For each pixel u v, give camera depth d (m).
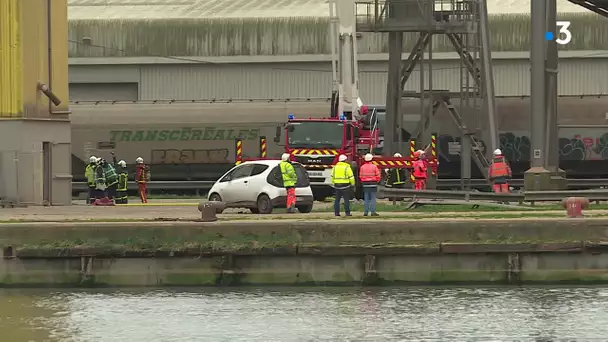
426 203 157.88
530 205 155.62
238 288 121.19
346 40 198.38
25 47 175.12
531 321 100.31
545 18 159.50
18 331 98.19
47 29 180.12
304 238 120.94
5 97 175.00
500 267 120.69
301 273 121.12
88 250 122.44
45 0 179.62
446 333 95.38
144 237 122.38
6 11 174.25
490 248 119.81
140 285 122.44
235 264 122.00
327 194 183.88
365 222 120.75
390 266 120.81
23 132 174.38
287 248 120.75
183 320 102.88
